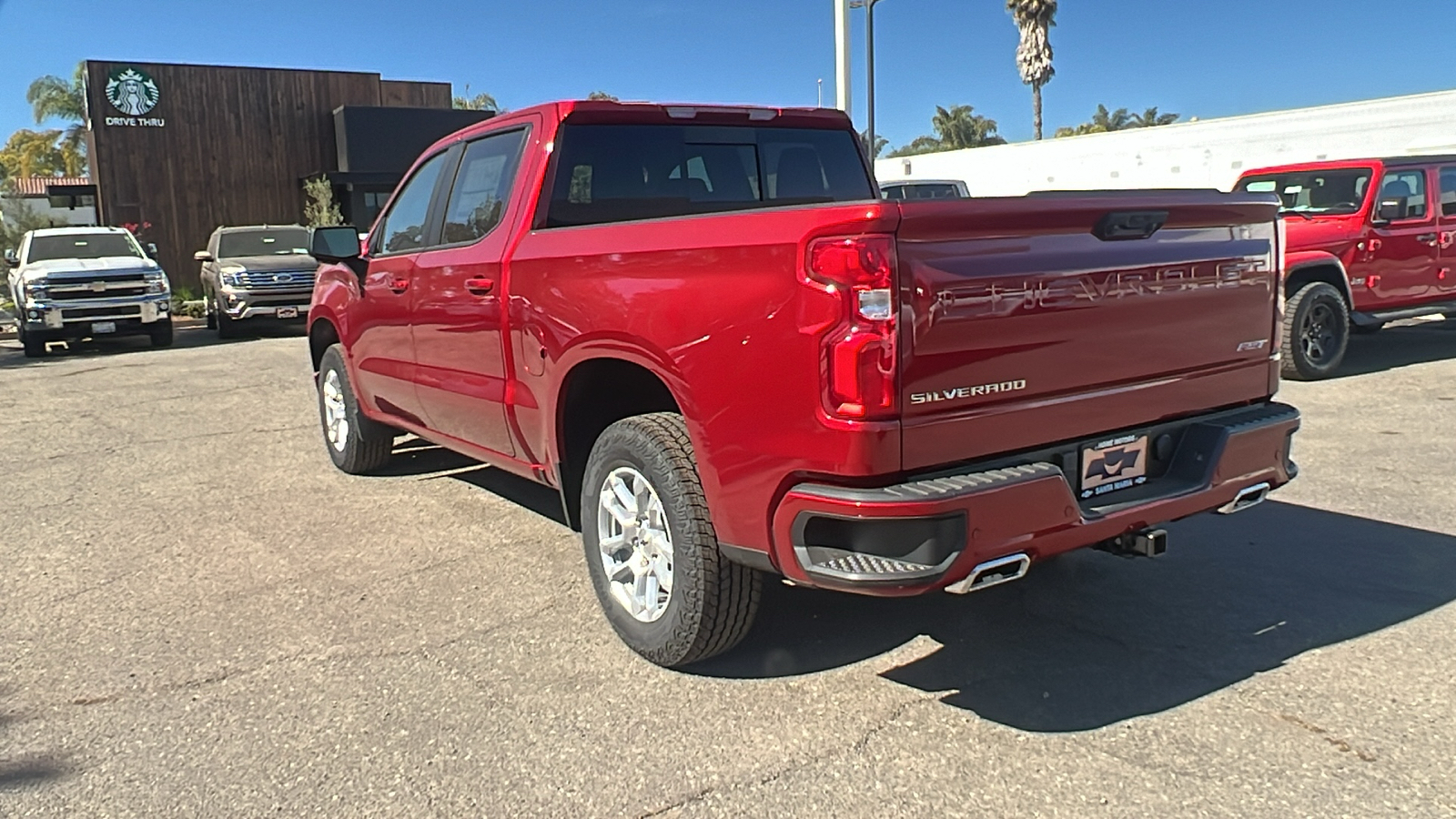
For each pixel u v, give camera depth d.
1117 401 3.38
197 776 3.08
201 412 9.45
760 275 3.08
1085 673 3.60
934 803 2.85
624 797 2.92
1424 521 5.15
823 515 2.99
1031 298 3.10
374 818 2.85
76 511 6.03
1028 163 26.17
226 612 4.38
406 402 5.66
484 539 5.30
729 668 3.72
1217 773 2.94
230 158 24.30
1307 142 21.22
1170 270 3.46
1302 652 3.70
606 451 3.80
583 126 4.50
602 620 4.20
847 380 2.87
